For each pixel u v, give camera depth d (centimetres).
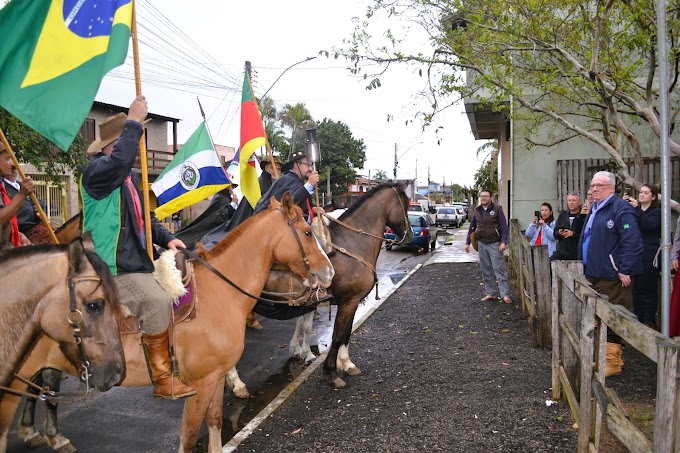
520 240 931
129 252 353
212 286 396
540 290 684
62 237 425
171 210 686
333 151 4278
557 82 909
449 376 597
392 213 676
